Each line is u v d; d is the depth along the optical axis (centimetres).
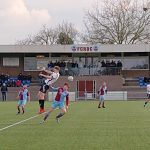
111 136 1597
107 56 6856
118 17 8431
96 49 6612
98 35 8481
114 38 8438
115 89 6275
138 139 1506
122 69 6850
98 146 1333
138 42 8450
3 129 1862
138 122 2209
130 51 6612
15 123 2166
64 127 1950
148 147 1310
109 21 8462
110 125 2044
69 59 6881
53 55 6881
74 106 4019
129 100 5672
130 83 6531
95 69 6359
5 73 6881
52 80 2447
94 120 2341
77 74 6350
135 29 8425
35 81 6575
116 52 6712
